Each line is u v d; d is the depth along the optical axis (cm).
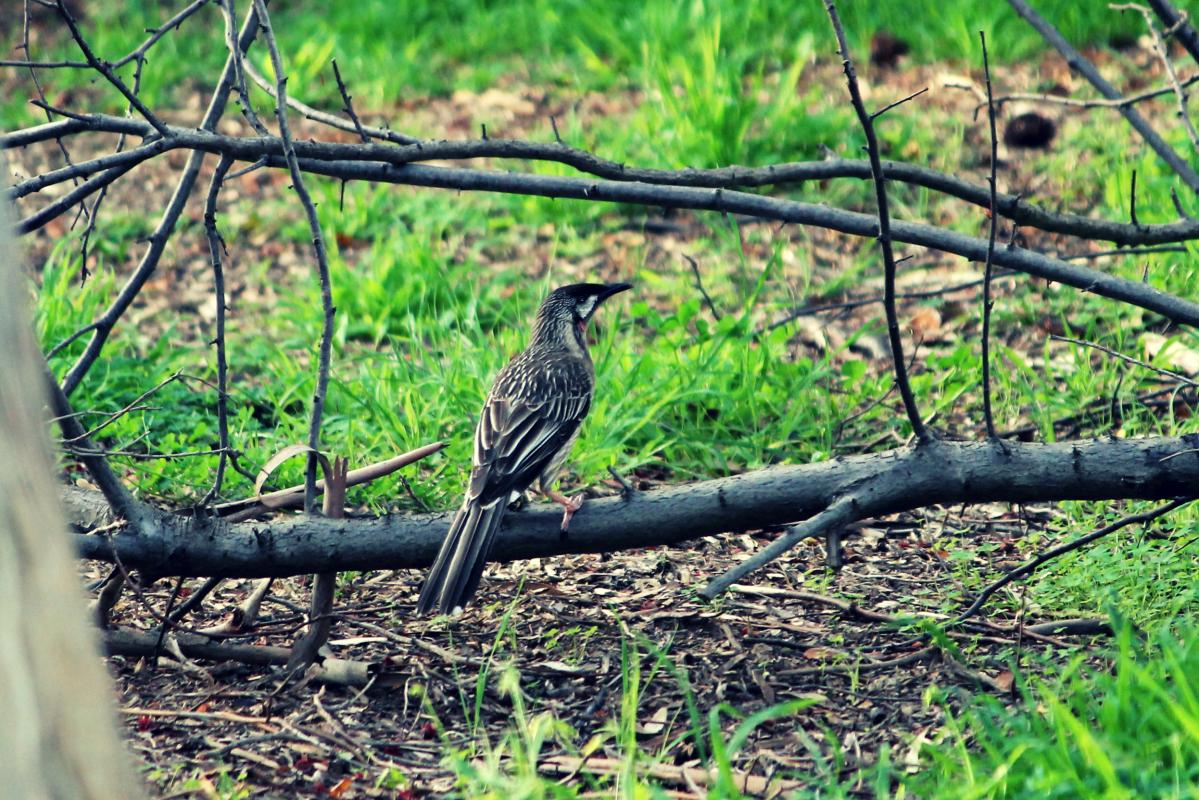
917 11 2452
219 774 783
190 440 1319
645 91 2294
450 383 1355
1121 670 714
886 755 709
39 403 491
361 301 1644
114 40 2711
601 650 953
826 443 1291
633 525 916
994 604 1002
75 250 1902
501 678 899
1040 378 1405
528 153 977
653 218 1927
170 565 891
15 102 2502
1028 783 666
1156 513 905
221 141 927
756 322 1596
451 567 880
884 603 1022
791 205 984
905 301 1642
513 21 2736
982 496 902
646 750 811
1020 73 2234
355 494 1201
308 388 1428
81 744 469
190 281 1831
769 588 1052
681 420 1348
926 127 2066
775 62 2378
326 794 764
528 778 698
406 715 868
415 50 2608
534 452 986
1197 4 2256
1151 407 1312
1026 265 986
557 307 1230
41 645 460
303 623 922
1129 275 1538
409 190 2052
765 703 867
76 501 936
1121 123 2002
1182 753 682
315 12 2870
